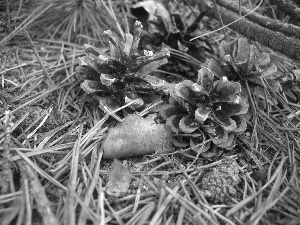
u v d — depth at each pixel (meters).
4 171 0.11
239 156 0.13
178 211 0.11
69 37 0.17
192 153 0.13
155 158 0.12
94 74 0.14
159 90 0.14
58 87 0.14
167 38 0.16
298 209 0.11
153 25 0.16
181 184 0.11
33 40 0.17
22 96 0.14
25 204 0.10
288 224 0.10
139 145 0.12
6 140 0.11
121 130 0.12
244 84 0.14
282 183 0.12
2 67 0.15
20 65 0.15
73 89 0.15
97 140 0.12
